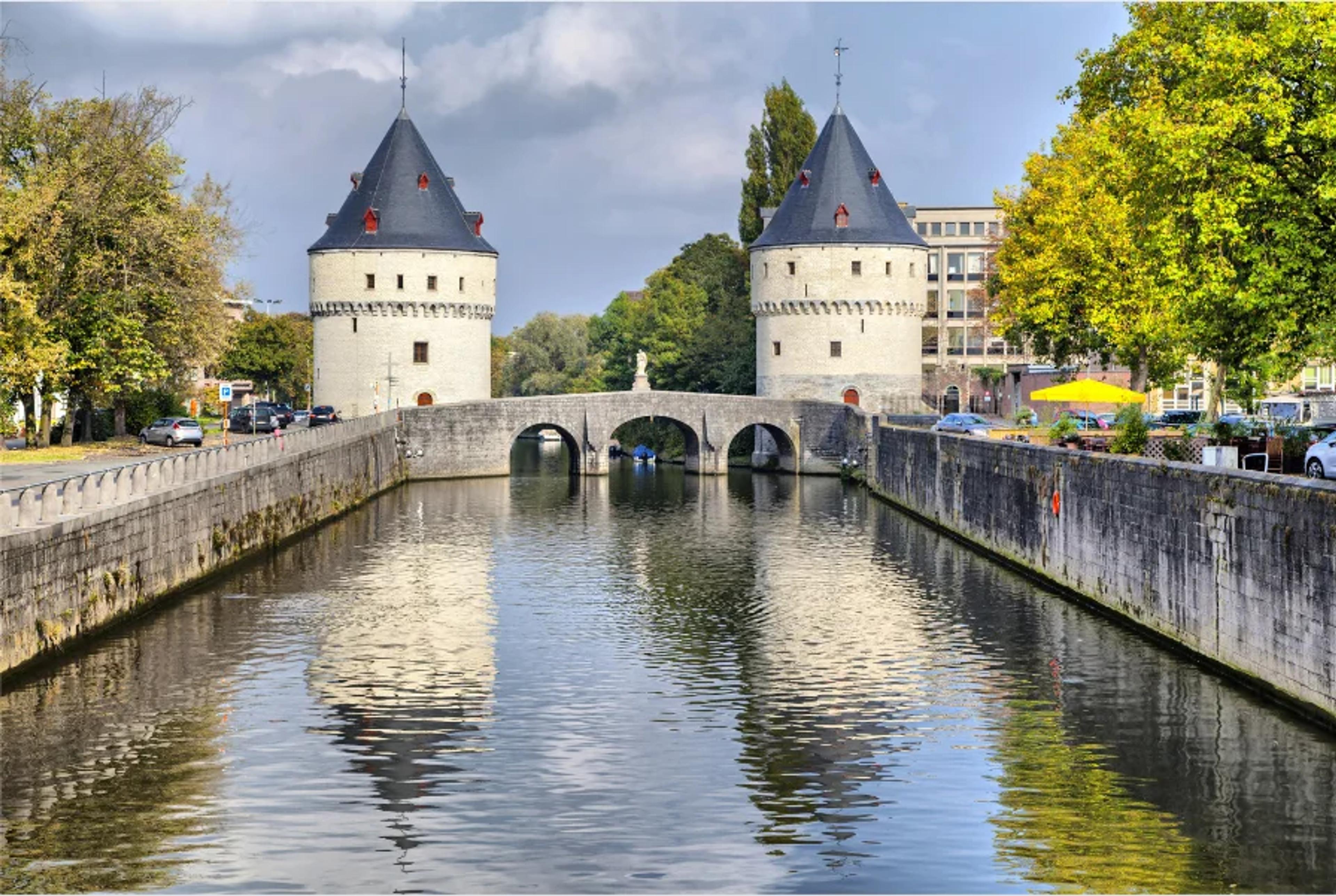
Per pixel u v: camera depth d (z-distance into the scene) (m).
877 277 117.75
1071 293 71.75
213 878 24.73
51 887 24.30
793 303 118.62
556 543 68.88
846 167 120.06
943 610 48.91
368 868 25.27
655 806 28.56
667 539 70.62
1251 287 42.50
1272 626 33.53
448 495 95.56
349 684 38.22
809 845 26.42
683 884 24.75
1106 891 24.20
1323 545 30.75
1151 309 66.94
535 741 32.97
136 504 45.12
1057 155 77.12
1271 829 26.75
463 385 117.00
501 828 27.25
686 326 138.75
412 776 30.36
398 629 45.75
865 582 55.81
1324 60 41.94
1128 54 56.41
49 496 39.34
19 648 35.78
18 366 68.06
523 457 150.50
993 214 172.75
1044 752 31.77
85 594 40.56
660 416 114.38
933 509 76.25
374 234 114.56
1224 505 36.28
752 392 133.88
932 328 170.88
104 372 77.81
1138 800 28.44
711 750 32.38
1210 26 48.47
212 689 37.28
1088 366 93.69
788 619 47.72
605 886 24.64
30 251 69.88
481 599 51.75
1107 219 68.06
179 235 80.69
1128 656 40.12
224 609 48.16
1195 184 44.22
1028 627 45.22
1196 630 38.56
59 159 75.69
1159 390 93.81
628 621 47.62
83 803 28.38
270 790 29.33
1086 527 48.56
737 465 130.00
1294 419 64.88
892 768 30.95
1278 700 33.31
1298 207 42.53
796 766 31.09
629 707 36.19
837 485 106.50
